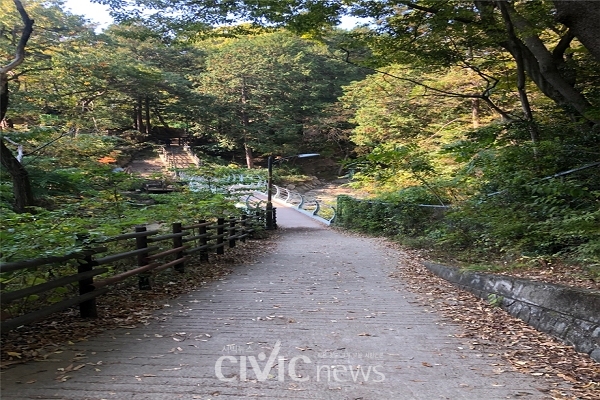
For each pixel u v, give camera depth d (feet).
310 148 138.82
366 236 55.88
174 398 9.09
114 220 23.40
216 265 28.60
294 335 13.67
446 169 48.62
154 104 128.26
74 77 61.87
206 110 121.29
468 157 31.65
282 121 131.13
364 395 9.44
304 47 132.98
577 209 22.59
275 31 29.91
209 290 20.76
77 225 15.25
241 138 132.77
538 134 28.22
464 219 30.32
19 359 11.14
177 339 13.05
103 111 71.72
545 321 14.12
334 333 13.97
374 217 58.49
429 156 44.32
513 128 29.91
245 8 26.35
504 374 10.64
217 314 16.20
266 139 132.77
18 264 11.07
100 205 27.94
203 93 125.49
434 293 20.40
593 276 18.12
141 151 122.31
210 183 45.03
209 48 143.33
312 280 23.93
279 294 20.02
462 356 11.92
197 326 14.52
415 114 64.64
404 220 47.39
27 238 12.84
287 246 44.01
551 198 22.50
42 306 14.79
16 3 25.90
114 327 14.15
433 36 31.35
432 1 27.12
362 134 83.35
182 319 15.43
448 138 55.06
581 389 9.75
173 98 117.39
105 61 67.31
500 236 26.18
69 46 59.26
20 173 25.32
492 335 13.82
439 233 35.81
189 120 128.57
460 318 15.92
